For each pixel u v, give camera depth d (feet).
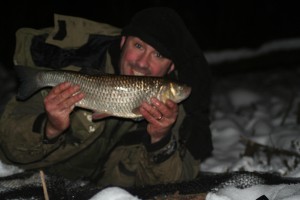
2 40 15.79
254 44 17.58
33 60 4.93
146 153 4.96
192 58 5.18
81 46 5.02
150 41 4.88
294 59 13.35
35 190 4.41
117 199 4.06
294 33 18.20
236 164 5.95
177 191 4.43
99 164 5.19
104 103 4.38
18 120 4.69
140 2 16.02
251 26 17.63
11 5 15.84
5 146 4.77
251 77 14.40
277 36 18.04
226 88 12.87
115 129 5.04
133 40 4.95
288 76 14.25
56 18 5.04
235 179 4.58
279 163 6.15
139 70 4.94
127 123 5.02
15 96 4.88
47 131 4.57
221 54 13.30
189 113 5.27
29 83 4.58
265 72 15.05
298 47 13.35
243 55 13.23
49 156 4.87
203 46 17.17
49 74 4.50
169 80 4.36
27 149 4.72
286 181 4.54
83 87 4.39
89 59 5.00
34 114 4.75
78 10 15.98
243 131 8.20
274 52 13.26
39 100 4.91
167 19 5.01
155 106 4.36
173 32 5.01
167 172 5.00
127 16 15.97
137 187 4.53
